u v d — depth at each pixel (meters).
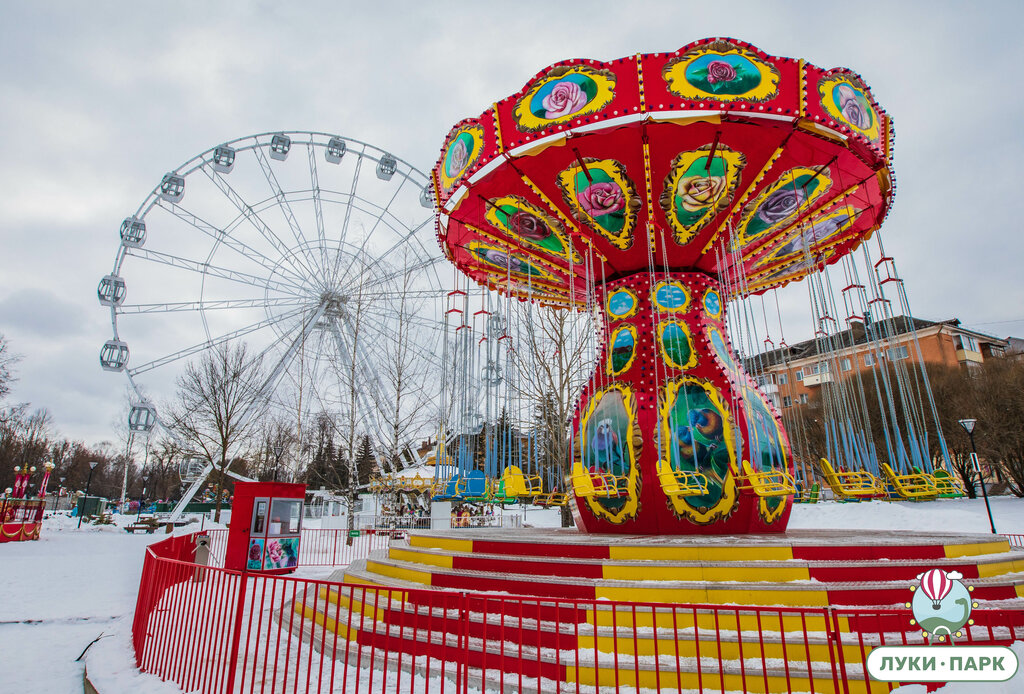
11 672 6.57
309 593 8.77
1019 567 6.59
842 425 9.72
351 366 24.56
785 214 9.52
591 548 6.64
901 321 23.56
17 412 51.94
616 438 9.15
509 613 6.19
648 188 8.30
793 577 5.87
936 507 24.39
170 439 39.16
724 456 8.60
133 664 6.36
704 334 9.52
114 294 25.56
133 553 20.17
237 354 35.88
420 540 8.69
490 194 9.02
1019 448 26.98
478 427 13.65
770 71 7.07
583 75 7.38
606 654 5.32
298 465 28.12
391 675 5.64
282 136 27.00
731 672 4.85
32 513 30.05
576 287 11.92
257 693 5.14
